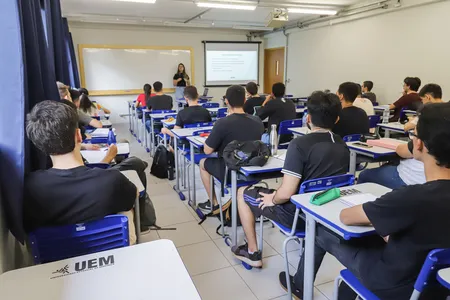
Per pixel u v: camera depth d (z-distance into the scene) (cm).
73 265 94
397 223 101
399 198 101
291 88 936
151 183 387
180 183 380
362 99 416
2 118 120
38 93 163
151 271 90
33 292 83
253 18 822
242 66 1023
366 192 155
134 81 909
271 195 187
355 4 671
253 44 1023
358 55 691
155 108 559
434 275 96
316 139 169
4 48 120
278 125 407
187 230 270
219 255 233
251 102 492
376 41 643
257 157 204
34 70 160
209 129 338
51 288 84
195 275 210
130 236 135
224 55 995
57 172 118
